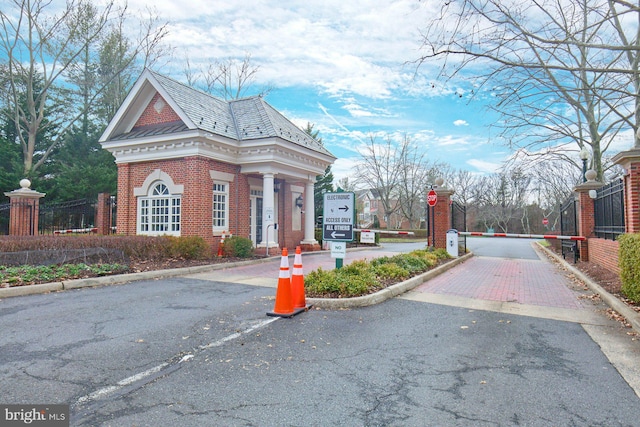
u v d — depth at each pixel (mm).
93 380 4066
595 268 11438
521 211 57812
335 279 8109
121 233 16281
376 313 6934
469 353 5008
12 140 28562
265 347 5117
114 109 30562
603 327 6234
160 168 15570
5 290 8008
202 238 13859
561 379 4234
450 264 13477
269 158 15977
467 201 61094
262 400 3678
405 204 50812
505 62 6867
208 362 4594
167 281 10273
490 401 3717
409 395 3822
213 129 15406
